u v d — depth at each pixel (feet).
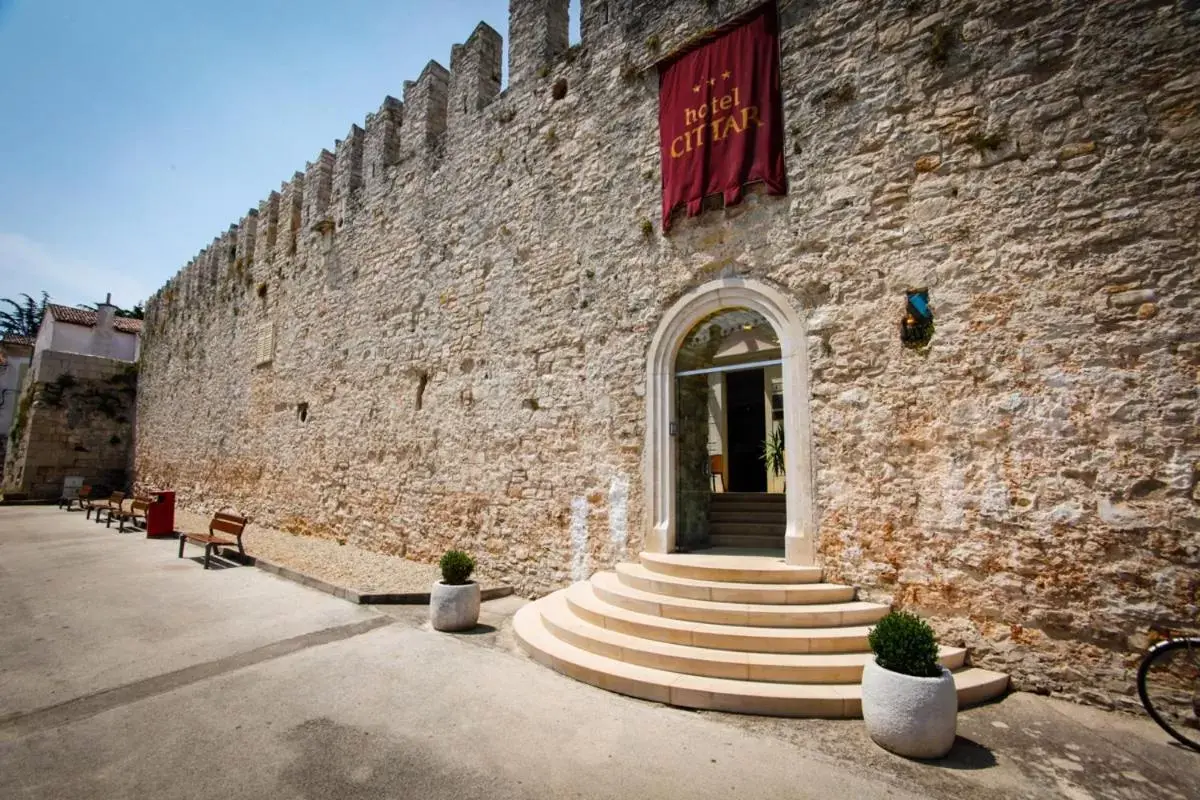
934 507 16.44
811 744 12.09
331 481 37.81
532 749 11.85
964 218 16.79
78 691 14.65
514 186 28.60
